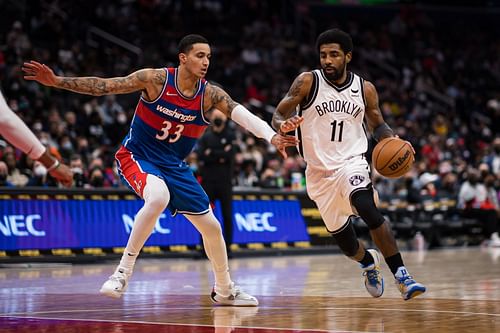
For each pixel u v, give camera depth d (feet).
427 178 57.57
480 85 96.17
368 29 99.14
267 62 82.17
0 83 54.39
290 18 94.68
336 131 20.57
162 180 19.48
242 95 74.43
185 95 19.54
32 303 21.42
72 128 51.55
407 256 45.65
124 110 62.80
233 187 46.52
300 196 48.91
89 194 40.14
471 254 47.73
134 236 19.25
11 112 12.73
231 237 42.22
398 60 95.40
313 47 90.43
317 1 100.89
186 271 34.12
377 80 86.99
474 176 58.23
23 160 42.01
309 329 16.12
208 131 41.68
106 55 69.67
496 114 87.30
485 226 57.77
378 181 55.83
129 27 76.95
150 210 19.08
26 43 62.39
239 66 78.69
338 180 20.38
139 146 19.89
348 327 16.46
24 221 37.65
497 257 44.21
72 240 39.14
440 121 79.87
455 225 56.85
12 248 37.04
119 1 81.20
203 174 41.52
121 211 41.22
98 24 75.00
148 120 19.66
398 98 84.99
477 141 82.07
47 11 71.72
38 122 49.44
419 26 103.04
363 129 21.04
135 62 73.26
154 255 41.50
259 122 19.39
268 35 85.76
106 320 17.63
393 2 105.09
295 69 81.76
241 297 20.54
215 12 87.20
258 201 46.65
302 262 40.32
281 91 76.69
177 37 79.20
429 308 19.98
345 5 102.58
